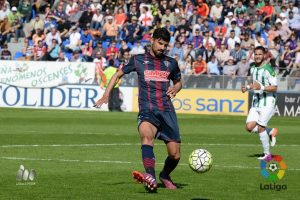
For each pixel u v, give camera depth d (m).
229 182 35.78
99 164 41.88
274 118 91.12
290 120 88.19
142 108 32.84
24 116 84.12
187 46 102.88
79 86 97.25
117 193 31.98
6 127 68.81
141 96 33.03
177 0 112.94
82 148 50.66
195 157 31.77
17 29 113.31
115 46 103.88
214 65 99.81
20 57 107.50
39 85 98.00
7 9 115.88
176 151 33.00
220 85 96.31
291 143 58.62
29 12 116.25
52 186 33.56
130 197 31.03
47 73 97.88
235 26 107.19
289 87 95.12
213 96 96.44
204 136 63.41
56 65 97.62
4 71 98.44
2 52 105.25
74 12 114.06
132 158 45.09
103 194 31.69
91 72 97.00
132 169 39.84
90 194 31.66
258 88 46.41
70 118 82.25
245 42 103.69
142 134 32.22
